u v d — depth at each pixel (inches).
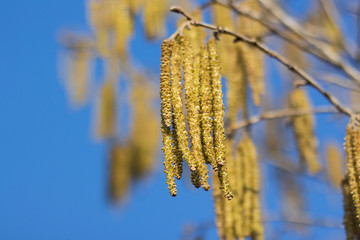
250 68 210.2
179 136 139.4
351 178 166.6
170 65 146.3
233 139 201.3
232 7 229.3
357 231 173.2
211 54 147.4
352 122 172.6
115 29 257.3
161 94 142.9
